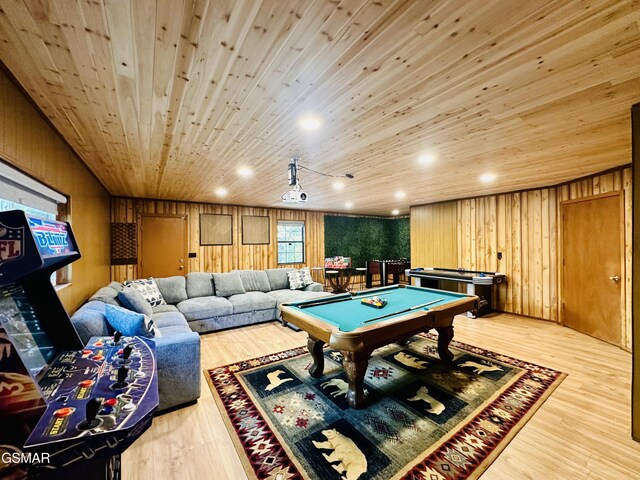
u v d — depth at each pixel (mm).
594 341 3850
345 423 2086
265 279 5625
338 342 2115
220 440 1920
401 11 1076
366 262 8773
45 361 1258
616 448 1819
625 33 1193
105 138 2451
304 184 4523
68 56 1340
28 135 1789
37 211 2158
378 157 3051
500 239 5484
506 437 1922
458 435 1945
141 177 3949
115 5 1030
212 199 6020
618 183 3582
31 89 1654
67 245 1297
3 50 1291
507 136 2443
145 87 1633
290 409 2275
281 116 2029
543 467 1662
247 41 1241
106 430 823
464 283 5355
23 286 1305
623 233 3535
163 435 1971
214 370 3018
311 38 1224
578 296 4258
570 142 2596
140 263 5660
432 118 2078
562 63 1417
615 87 1653
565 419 2123
